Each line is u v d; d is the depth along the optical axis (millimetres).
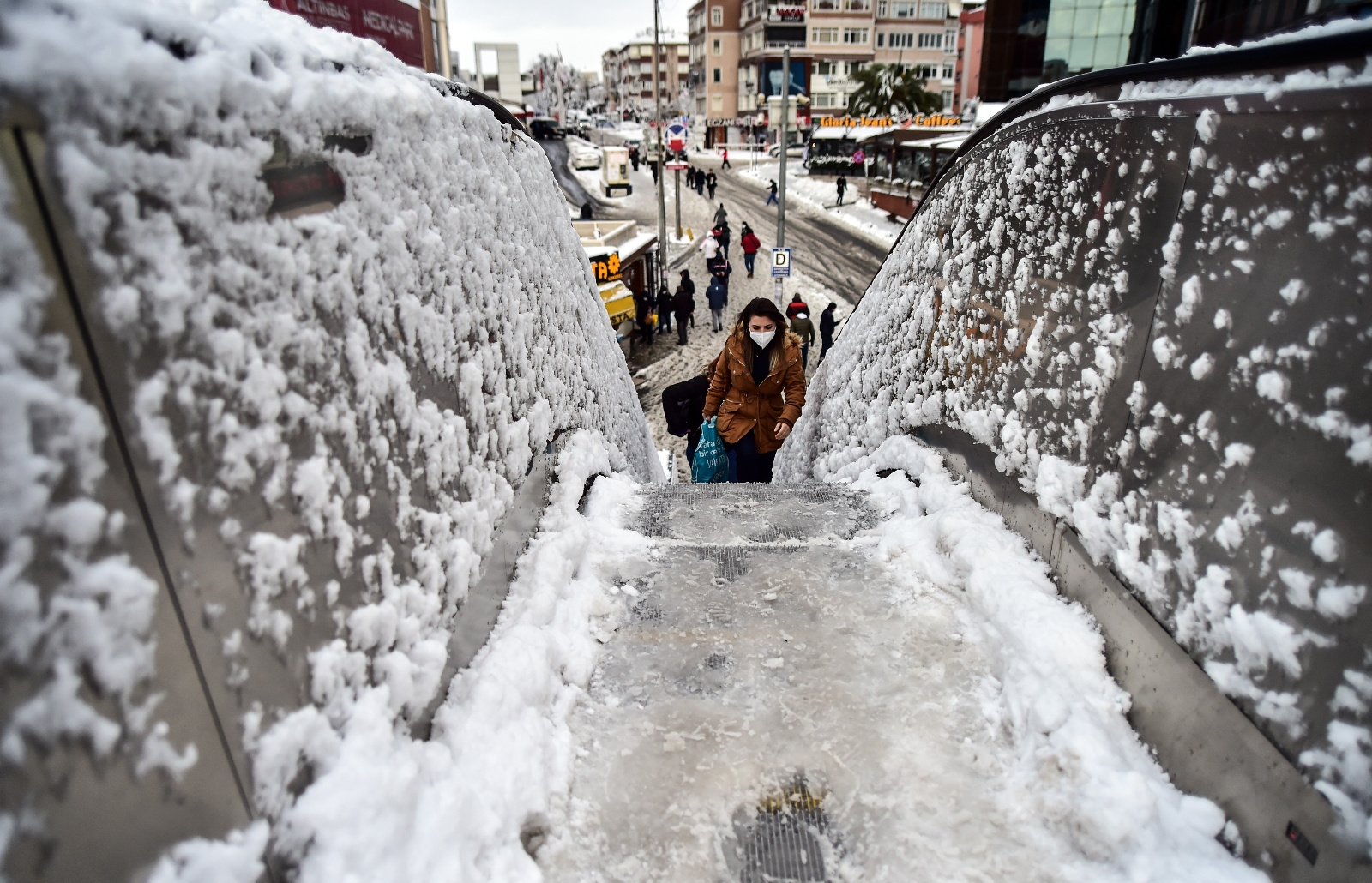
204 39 919
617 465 3748
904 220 25438
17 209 643
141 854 741
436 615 1463
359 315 1251
